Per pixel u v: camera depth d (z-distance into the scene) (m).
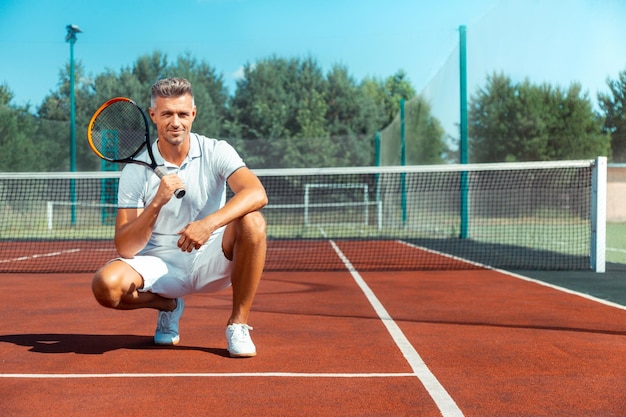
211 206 3.50
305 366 3.26
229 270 3.45
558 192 14.43
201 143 3.48
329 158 21.59
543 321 4.52
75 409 2.59
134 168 3.46
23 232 16.39
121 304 3.37
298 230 18.08
